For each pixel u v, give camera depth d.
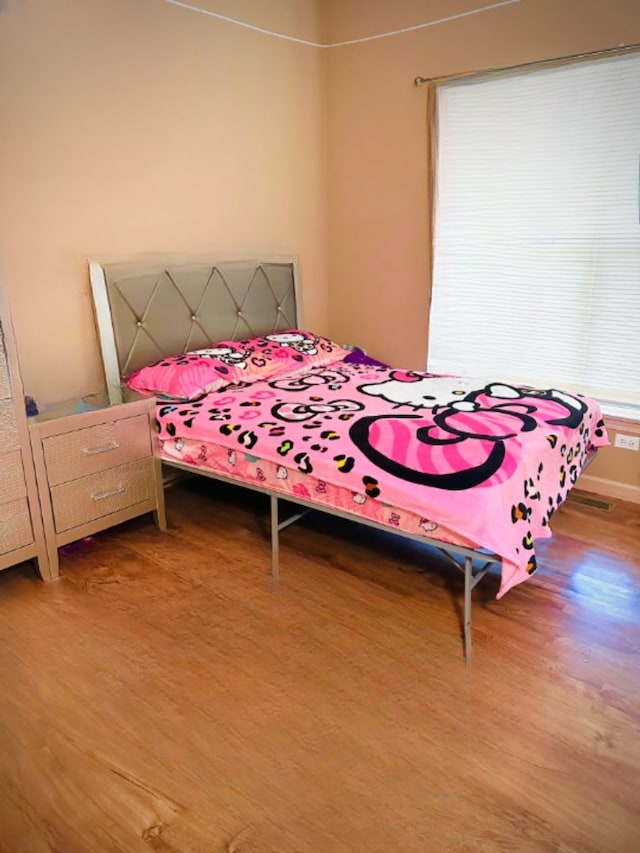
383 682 1.84
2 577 2.41
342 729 1.66
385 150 3.62
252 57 3.32
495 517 1.82
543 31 2.93
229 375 2.92
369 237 3.83
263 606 2.22
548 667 1.90
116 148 2.81
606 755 1.57
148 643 2.02
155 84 2.90
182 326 3.16
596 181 2.96
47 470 2.30
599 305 3.09
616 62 2.78
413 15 3.32
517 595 2.29
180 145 3.07
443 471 1.97
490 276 3.40
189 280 3.16
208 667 1.91
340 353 3.54
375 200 3.74
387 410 2.51
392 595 2.29
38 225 2.59
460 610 2.20
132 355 2.96
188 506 3.08
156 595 2.29
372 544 2.68
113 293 2.84
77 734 1.65
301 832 1.37
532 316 3.31
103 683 1.84
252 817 1.41
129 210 2.91
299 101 3.64
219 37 3.13
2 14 2.35
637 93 2.76
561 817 1.40
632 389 3.09
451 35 3.21
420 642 2.02
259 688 1.82
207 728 1.67
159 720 1.70
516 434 2.21
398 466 2.04
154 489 2.73
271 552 2.60
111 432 2.49
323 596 2.29
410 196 3.58
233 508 3.06
